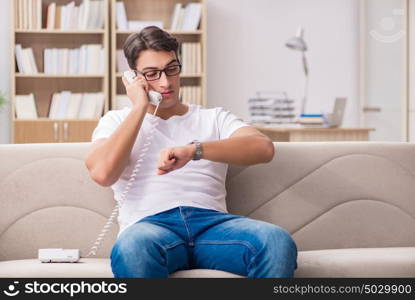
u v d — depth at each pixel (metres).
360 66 7.91
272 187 2.76
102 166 2.21
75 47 7.24
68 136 6.93
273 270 2.03
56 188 2.64
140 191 2.36
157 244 2.05
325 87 7.91
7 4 7.19
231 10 7.71
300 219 2.76
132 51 2.46
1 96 6.94
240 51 7.73
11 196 2.61
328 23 7.88
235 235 2.15
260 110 6.68
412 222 2.84
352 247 2.79
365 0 7.82
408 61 7.19
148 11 7.41
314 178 2.80
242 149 2.28
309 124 6.08
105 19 6.98
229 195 2.73
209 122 2.51
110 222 2.45
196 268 2.25
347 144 2.88
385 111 7.55
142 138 2.41
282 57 7.82
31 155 2.66
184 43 7.20
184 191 2.35
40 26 6.94
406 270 2.40
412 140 7.14
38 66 7.18
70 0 7.21
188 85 7.47
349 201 2.81
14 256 2.58
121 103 7.09
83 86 7.32
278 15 7.80
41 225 2.61
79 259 2.47
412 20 7.11
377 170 2.86
